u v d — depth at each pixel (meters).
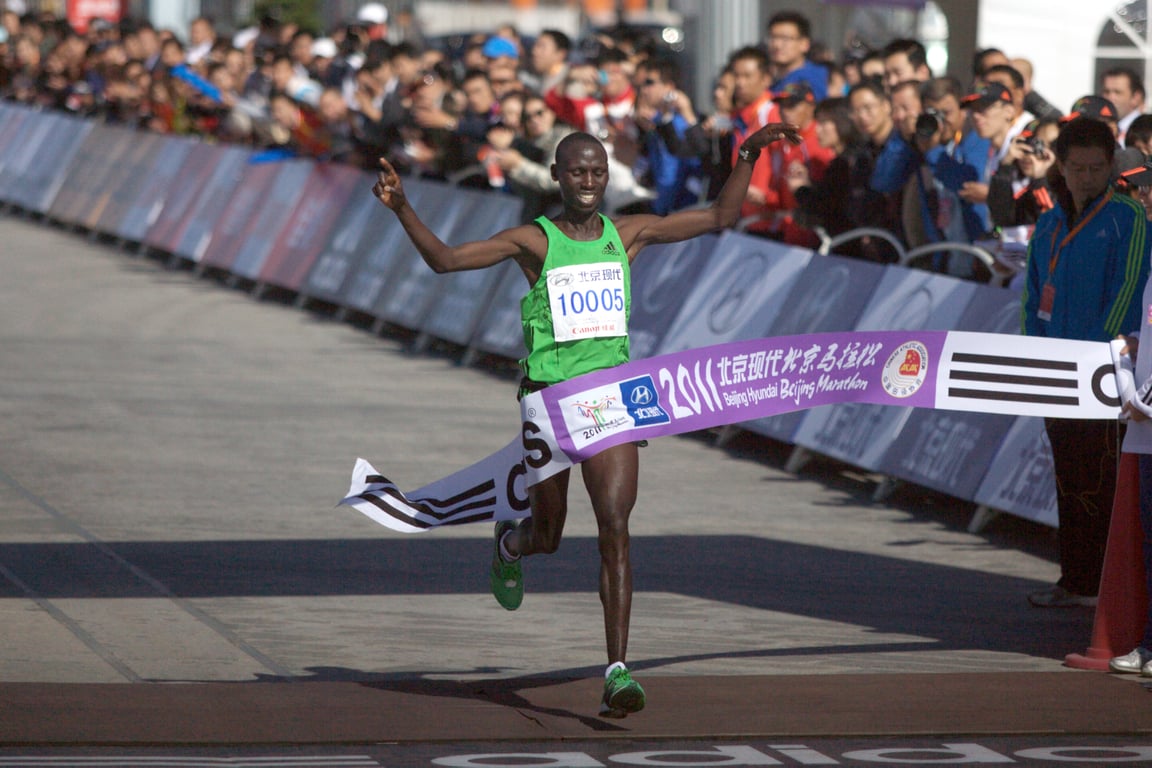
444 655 18.23
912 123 28.20
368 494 16.97
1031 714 16.36
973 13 41.09
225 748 15.03
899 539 24.45
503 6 96.12
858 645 19.00
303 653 18.17
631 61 43.34
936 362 17.56
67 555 22.00
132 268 53.25
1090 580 20.67
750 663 18.17
